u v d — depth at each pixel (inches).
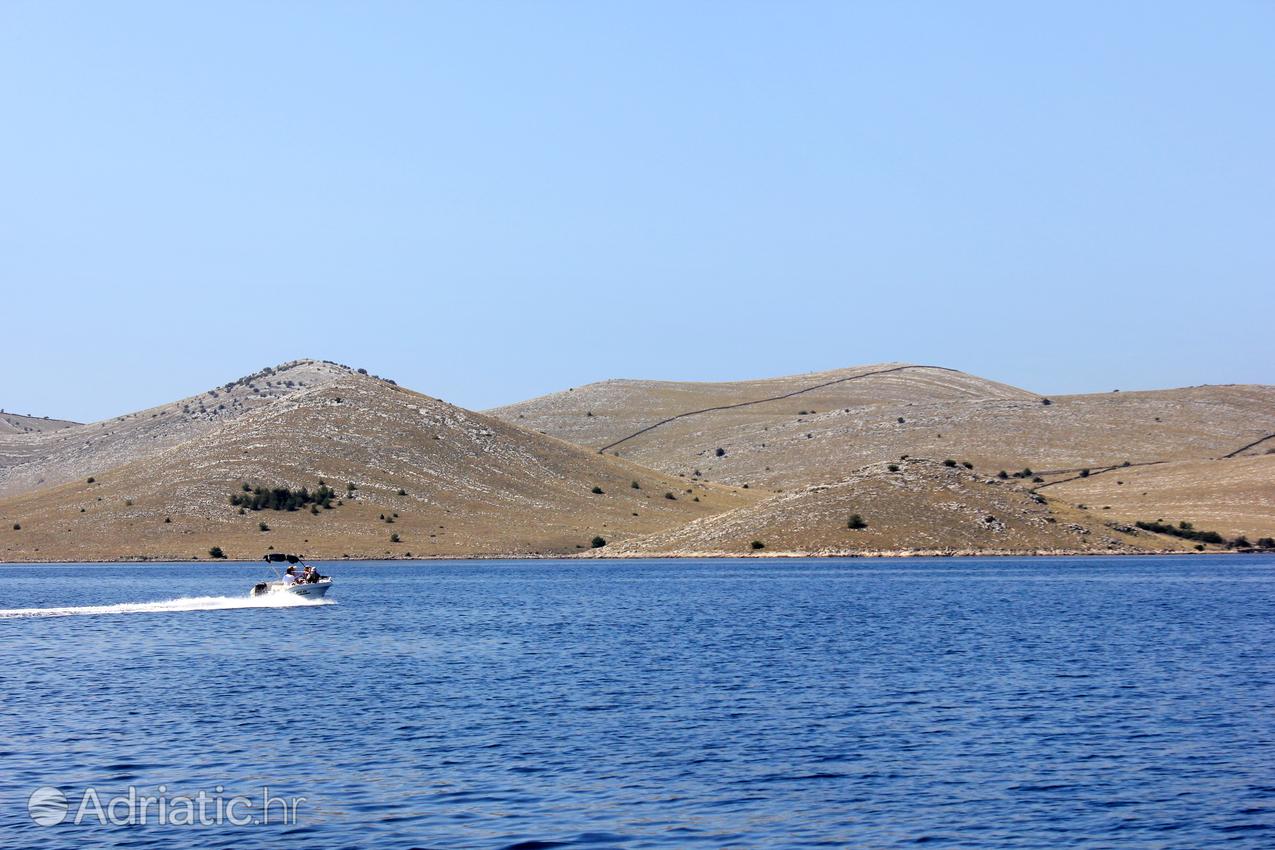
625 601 5954.7
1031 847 1672.0
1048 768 2079.2
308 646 3924.7
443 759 2154.3
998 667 3314.5
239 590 7017.7
